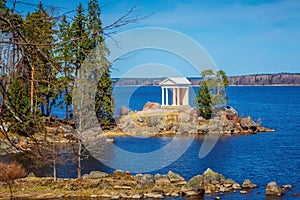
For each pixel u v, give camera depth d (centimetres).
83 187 1859
